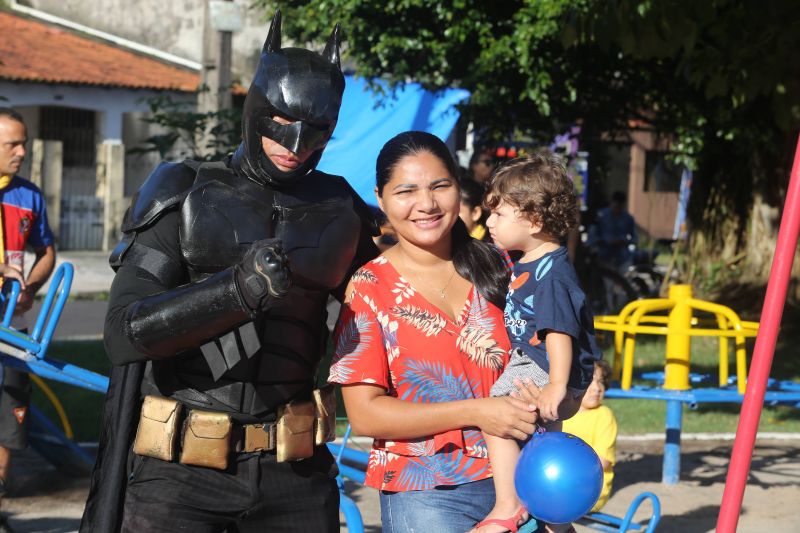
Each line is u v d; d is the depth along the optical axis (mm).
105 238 23781
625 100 13398
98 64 25250
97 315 14609
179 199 3062
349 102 14188
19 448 5781
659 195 29500
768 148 14086
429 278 3219
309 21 12914
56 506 6215
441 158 3176
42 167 22828
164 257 3062
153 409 3076
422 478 3082
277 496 3170
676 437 6953
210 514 3115
